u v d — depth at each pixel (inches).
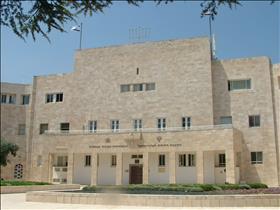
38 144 2164.1
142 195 911.7
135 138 1736.0
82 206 909.2
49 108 2180.1
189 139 1667.1
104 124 2006.6
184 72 1910.7
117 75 2031.3
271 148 1742.1
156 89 1945.1
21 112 2246.6
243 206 854.5
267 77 1812.3
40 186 1578.5
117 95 2012.8
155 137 1721.2
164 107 1913.1
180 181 1722.4
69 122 2081.7
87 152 1833.2
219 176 1689.2
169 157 1691.7
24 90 2281.0
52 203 991.0
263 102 1798.7
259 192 1010.1
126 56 2033.7
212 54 2031.3
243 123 1814.7
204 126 1822.1
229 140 1594.5
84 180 1887.3
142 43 2016.5
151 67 1973.4
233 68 1878.7
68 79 2160.4
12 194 1423.5
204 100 1850.4
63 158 2041.1
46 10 332.5
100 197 950.4
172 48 1953.7
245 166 1771.7
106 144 1800.0
